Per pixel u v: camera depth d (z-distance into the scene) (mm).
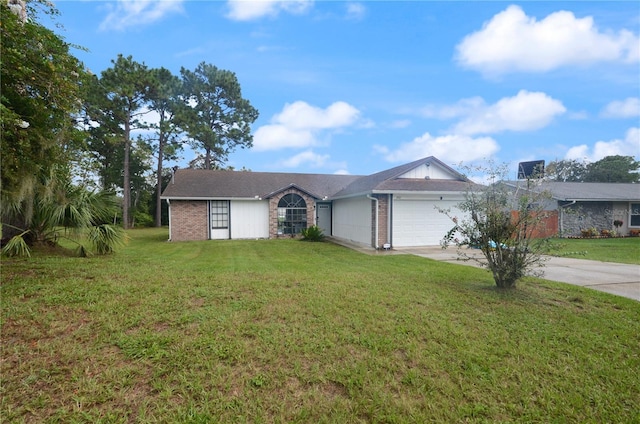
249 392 2633
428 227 12922
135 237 17719
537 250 5496
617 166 33594
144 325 3592
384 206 12414
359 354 3268
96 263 6863
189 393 2586
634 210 18516
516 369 3129
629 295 5582
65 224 8023
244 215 17094
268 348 3268
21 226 7754
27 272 5504
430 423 2414
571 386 2912
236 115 30047
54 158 6262
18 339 3178
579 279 6812
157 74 24391
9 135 5047
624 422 2504
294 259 9602
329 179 20734
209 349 3170
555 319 4363
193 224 16438
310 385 2777
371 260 9438
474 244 5895
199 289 4898
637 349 3596
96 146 26406
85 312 3854
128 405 2428
